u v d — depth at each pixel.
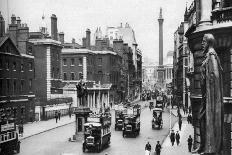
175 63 97.69
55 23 71.50
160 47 108.81
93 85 83.25
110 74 95.69
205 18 23.62
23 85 55.97
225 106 21.92
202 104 14.26
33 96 58.38
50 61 68.50
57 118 61.16
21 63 55.44
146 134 45.62
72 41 93.62
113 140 41.03
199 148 14.65
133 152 33.62
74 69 86.56
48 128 49.78
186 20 59.88
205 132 14.21
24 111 55.12
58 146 36.75
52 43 68.44
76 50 86.31
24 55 56.31
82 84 42.34
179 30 79.44
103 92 87.88
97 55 94.25
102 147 34.78
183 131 46.03
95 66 93.81
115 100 100.25
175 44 98.50
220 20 22.52
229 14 22.27
